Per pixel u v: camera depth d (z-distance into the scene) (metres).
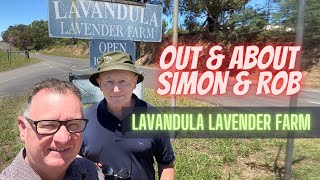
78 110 0.73
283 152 2.96
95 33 2.60
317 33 10.70
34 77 10.71
